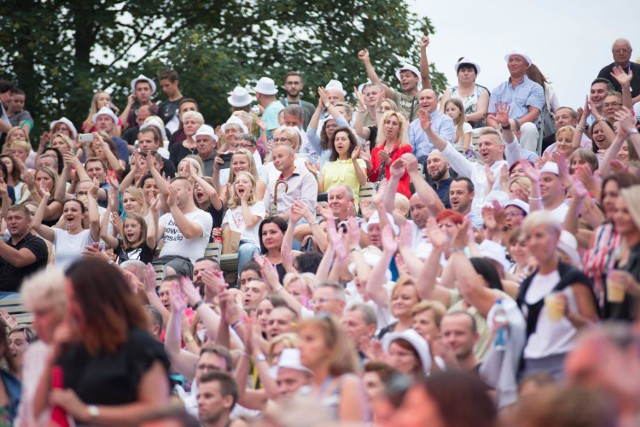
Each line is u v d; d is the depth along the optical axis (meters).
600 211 26.62
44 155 44.91
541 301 20.36
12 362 21.97
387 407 13.53
